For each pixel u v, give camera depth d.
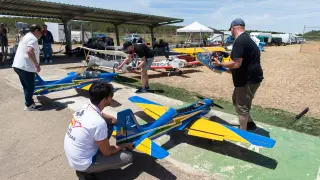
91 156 2.90
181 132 4.93
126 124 3.36
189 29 26.02
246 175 3.53
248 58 4.14
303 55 22.83
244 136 3.83
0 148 4.18
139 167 3.67
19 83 8.62
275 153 4.17
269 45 45.19
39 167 3.65
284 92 8.43
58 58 16.69
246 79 4.25
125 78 10.23
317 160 3.96
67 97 7.05
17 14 17.98
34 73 5.68
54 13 17.42
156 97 7.43
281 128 5.24
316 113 6.25
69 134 2.88
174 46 27.62
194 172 3.58
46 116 5.64
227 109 6.49
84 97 7.07
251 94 4.35
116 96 7.41
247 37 4.13
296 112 6.32
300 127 5.32
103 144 2.87
